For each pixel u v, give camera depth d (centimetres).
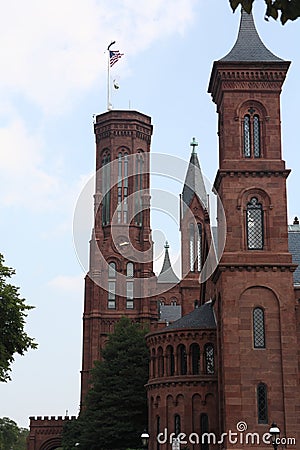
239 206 5059
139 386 7319
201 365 5462
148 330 7919
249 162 5134
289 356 4812
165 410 5525
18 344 4806
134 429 7175
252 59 5300
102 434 7181
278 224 5047
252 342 4838
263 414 4728
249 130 5222
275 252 4988
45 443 11512
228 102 5234
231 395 4741
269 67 5253
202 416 5375
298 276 5278
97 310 10569
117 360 7562
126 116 11250
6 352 4750
